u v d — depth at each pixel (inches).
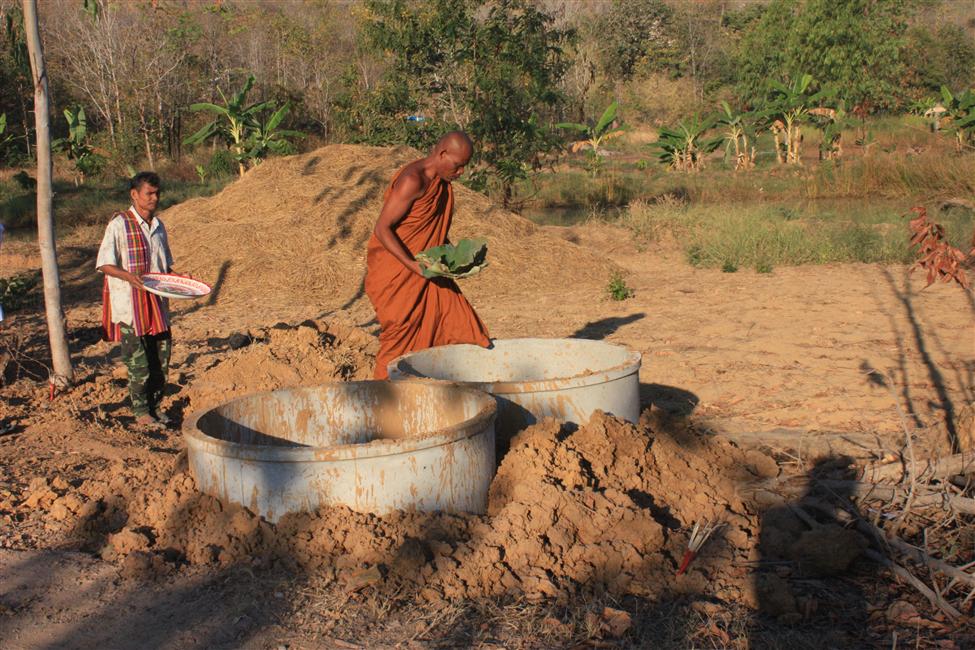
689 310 359.6
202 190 980.6
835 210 727.1
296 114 1635.1
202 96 1536.7
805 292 386.9
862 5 1429.6
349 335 310.5
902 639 122.7
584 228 614.9
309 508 147.6
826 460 192.9
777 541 148.6
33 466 199.0
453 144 199.9
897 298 364.5
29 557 151.6
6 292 407.8
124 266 224.1
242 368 262.7
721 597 135.6
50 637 126.4
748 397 241.8
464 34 692.7
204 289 224.2
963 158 847.1
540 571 139.3
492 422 160.2
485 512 158.1
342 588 136.9
